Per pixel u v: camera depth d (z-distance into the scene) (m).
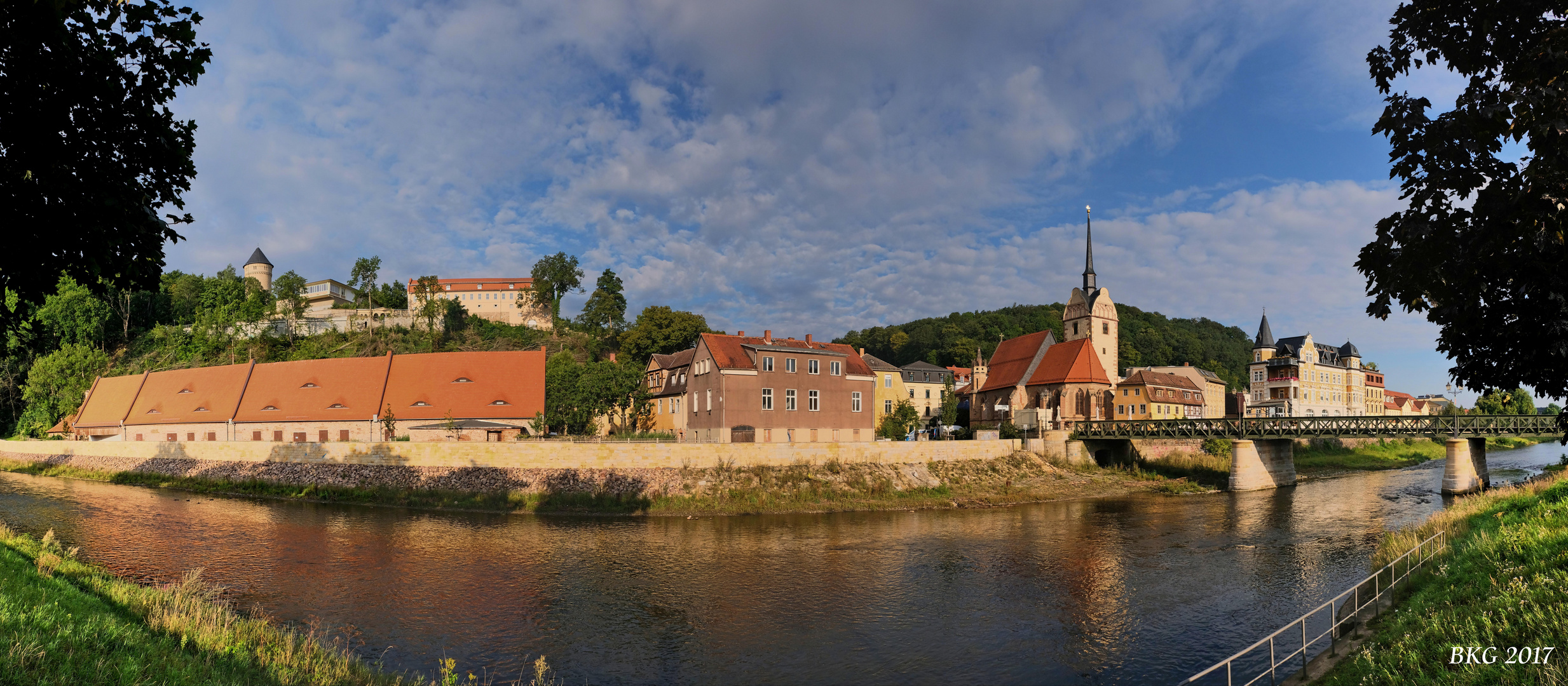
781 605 24.30
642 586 26.48
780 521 41.38
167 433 69.50
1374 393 135.38
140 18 9.54
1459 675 11.65
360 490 47.88
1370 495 53.69
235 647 14.15
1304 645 15.27
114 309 112.12
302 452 51.81
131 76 9.84
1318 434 56.84
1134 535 36.94
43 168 9.45
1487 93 9.34
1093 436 66.56
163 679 10.57
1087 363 78.75
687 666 19.06
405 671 18.20
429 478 47.38
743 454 48.34
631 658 19.55
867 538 35.94
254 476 52.16
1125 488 57.88
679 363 69.75
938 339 158.00
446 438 61.69
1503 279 9.52
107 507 43.75
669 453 46.97
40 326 10.86
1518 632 12.30
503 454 47.25
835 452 51.50
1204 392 111.44
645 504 44.12
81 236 10.06
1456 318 9.76
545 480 45.88
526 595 25.22
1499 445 110.81
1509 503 24.66
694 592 25.73
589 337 122.75
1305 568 28.91
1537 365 9.63
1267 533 37.22
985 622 22.53
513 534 36.25
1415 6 10.21
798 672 18.75
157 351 108.00
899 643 20.77
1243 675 17.80
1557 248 8.77
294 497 48.81
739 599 24.92
